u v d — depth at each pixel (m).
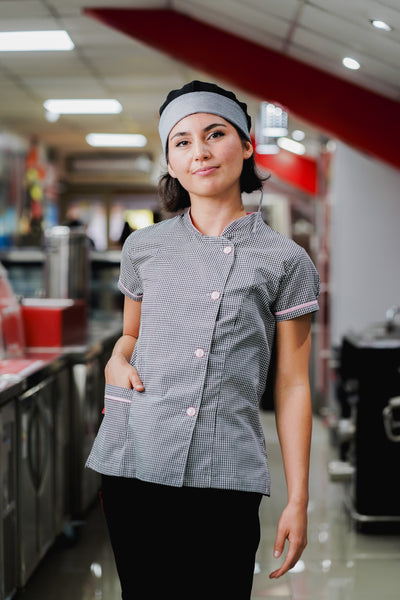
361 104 5.08
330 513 4.17
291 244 1.48
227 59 5.19
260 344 1.44
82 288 4.69
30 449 3.02
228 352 1.40
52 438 3.42
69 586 3.13
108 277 6.38
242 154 1.52
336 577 3.27
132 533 1.43
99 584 3.15
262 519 4.02
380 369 3.85
